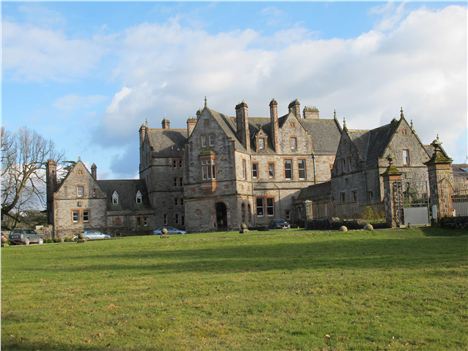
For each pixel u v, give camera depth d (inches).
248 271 688.4
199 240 1369.3
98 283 636.7
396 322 404.8
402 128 2188.7
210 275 663.1
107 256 1051.3
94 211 2805.1
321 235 1331.2
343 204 2354.8
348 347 352.2
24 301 532.7
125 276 695.1
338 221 1676.9
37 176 2888.8
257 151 2694.4
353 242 1117.1
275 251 983.6
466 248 863.7
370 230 1393.9
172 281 623.5
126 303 503.5
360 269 661.3
